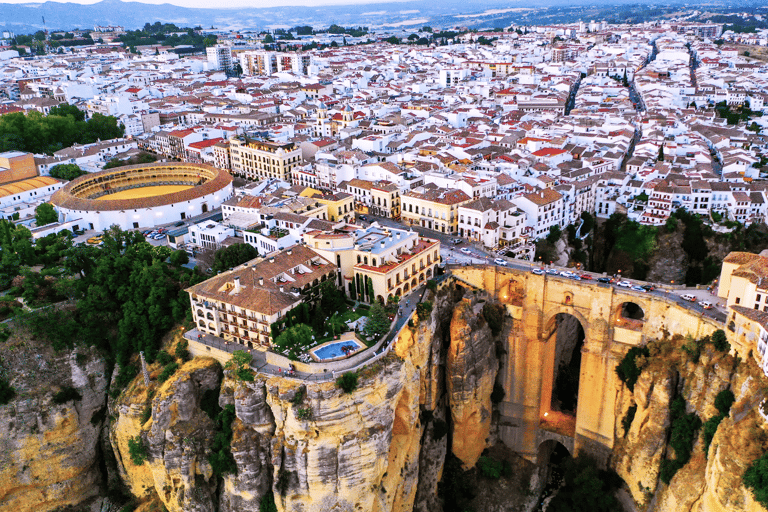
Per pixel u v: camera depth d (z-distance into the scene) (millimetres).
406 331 158125
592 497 169375
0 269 185875
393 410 146500
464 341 173125
